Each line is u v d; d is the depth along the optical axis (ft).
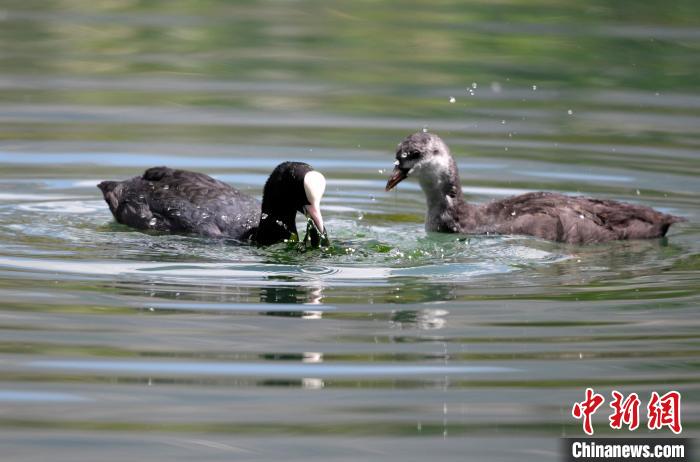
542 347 35.19
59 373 32.65
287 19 94.02
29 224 49.55
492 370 33.37
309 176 47.37
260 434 29.19
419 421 30.07
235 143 63.31
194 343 35.09
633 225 49.96
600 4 96.89
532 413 30.66
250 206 50.26
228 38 87.56
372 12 95.86
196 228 48.73
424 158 51.70
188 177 51.67
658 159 61.16
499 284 42.19
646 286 41.98
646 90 74.74
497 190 56.59
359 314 38.17
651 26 89.76
